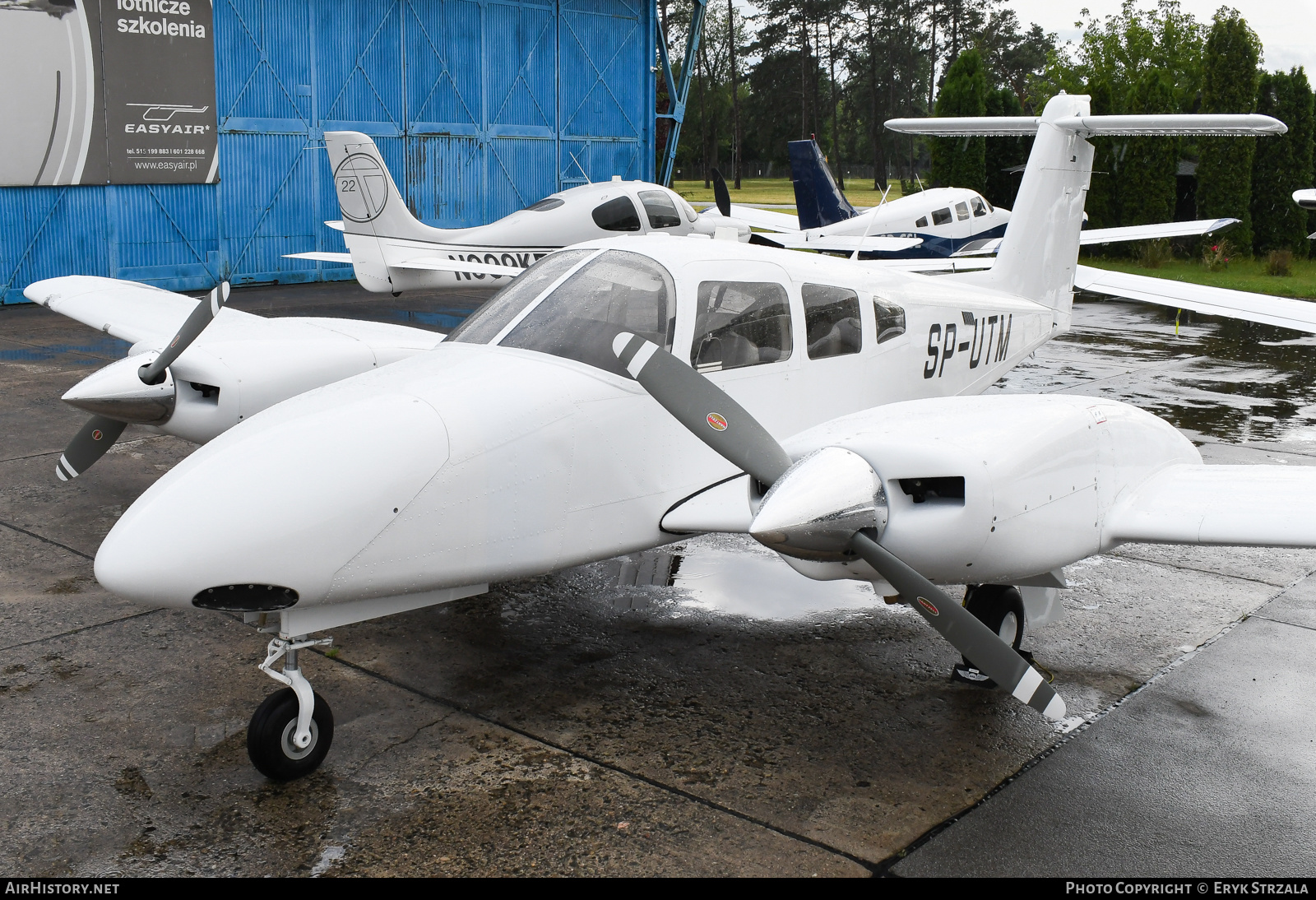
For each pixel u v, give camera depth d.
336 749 3.61
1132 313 16.69
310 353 5.21
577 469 3.88
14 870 2.88
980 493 3.35
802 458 3.58
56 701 3.87
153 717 3.77
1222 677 4.33
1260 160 24.80
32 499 6.32
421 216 18.77
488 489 3.62
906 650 4.57
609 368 4.03
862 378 5.09
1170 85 24.88
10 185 14.05
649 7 21.69
